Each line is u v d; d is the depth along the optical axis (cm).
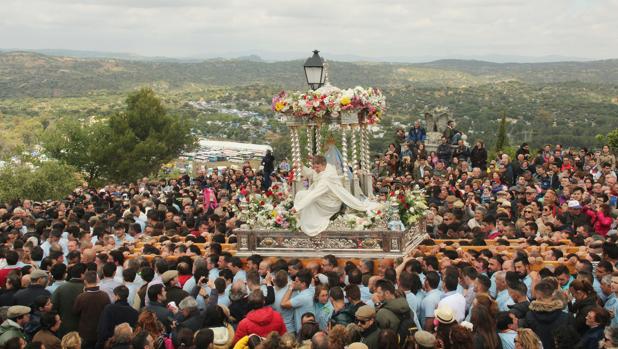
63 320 1141
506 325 943
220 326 1001
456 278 1116
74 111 19000
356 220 1543
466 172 2453
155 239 1755
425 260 1288
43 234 1734
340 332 861
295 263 1302
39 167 4469
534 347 805
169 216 1916
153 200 2278
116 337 930
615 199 1991
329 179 1572
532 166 2519
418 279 1145
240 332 993
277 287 1150
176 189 2595
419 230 1692
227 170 3142
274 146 7444
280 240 1575
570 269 1320
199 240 1709
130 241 1702
